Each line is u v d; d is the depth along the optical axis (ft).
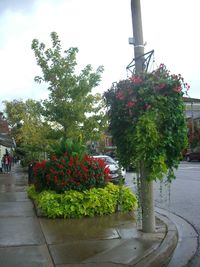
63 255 22.50
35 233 27.45
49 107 53.06
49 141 55.57
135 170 28.02
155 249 23.45
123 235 26.73
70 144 38.55
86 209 32.81
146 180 26.76
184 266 21.98
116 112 27.14
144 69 27.91
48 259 21.85
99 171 35.73
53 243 24.93
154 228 27.81
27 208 37.27
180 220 34.22
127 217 32.58
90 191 34.01
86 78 53.26
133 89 26.16
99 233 27.35
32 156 64.54
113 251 23.15
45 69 53.21
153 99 25.67
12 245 24.52
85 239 25.81
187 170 101.19
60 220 31.68
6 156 109.50
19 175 92.32
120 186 32.55
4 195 47.75
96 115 53.78
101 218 32.30
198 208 40.01
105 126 53.42
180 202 44.19
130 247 23.88
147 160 25.88
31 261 21.49
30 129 59.98
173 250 24.88
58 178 34.86
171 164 26.81
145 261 21.61
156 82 25.81
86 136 53.42
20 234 27.17
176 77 26.32
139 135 25.39
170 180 27.22
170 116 25.94
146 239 25.62
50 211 32.27
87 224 30.17
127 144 27.20
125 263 21.15
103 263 21.15
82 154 37.63
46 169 37.50
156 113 25.71
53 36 53.47
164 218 33.19
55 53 53.21
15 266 20.68
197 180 70.95
